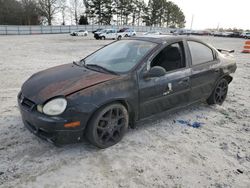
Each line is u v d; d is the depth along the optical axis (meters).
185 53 3.77
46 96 2.65
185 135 3.48
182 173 2.62
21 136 3.22
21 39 28.33
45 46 18.44
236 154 3.05
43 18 59.84
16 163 2.64
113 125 3.01
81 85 2.76
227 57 4.85
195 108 4.59
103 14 64.25
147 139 3.30
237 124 3.96
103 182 2.42
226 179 2.57
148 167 2.69
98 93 2.72
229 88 6.27
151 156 2.90
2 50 14.45
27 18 57.88
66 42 24.03
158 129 3.62
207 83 4.19
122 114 3.06
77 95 2.62
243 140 3.42
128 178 2.50
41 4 57.53
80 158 2.79
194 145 3.21
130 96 2.99
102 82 2.83
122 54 3.56
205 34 59.16
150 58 3.27
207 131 3.65
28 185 2.33
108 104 2.86
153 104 3.34
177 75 3.54
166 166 2.73
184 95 3.78
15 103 4.47
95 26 54.41
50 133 2.62
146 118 3.37
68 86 2.76
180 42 3.75
